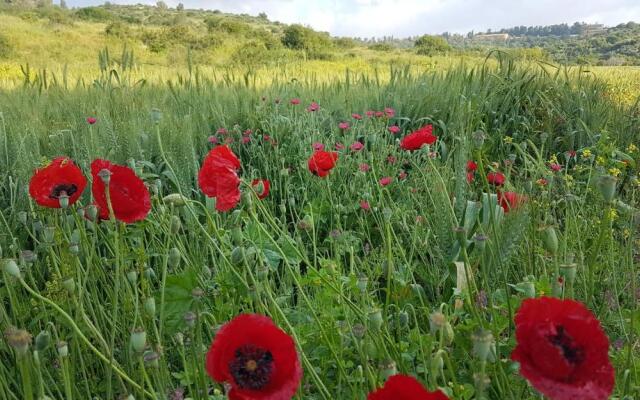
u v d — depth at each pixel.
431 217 3.16
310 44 36.97
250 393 1.15
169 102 6.29
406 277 2.46
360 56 27.73
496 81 6.33
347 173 4.23
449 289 2.72
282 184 4.46
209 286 2.24
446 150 4.79
